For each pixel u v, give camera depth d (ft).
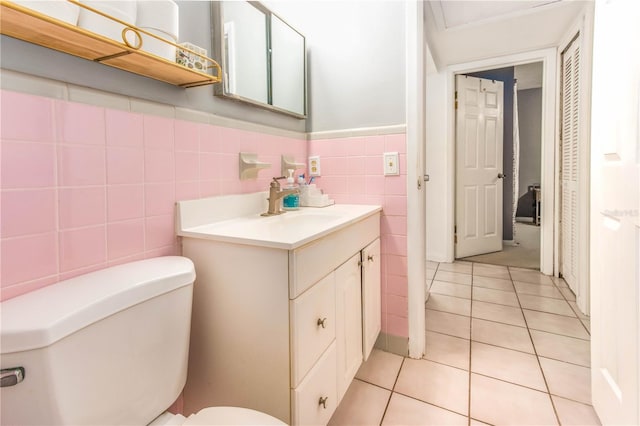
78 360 2.10
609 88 3.55
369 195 5.61
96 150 2.83
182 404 3.65
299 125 5.90
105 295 2.29
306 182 5.95
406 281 5.46
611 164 3.52
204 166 3.93
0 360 1.85
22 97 2.37
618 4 3.31
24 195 2.38
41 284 2.48
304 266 3.07
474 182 11.53
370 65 5.50
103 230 2.90
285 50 5.41
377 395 4.60
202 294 3.46
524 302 7.65
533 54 9.34
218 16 4.06
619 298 3.38
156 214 3.36
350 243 4.20
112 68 2.96
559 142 9.09
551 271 9.52
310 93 6.04
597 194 3.93
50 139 2.52
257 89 4.83
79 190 2.71
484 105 11.54
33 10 2.11
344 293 4.03
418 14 5.06
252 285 3.13
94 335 2.19
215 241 3.32
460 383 4.83
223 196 4.17
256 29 4.77
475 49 9.27
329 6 5.79
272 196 4.64
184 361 2.93
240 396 3.29
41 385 1.93
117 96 3.00
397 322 5.58
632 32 3.01
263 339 3.10
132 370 2.46
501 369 5.13
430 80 10.91
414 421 4.12
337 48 5.75
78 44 2.48
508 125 13.78
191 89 3.77
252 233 3.41
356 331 4.47
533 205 18.47
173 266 2.99
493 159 11.95
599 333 3.94
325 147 5.93
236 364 3.29
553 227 9.44
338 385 3.86
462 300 7.83
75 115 2.68
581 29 7.14
